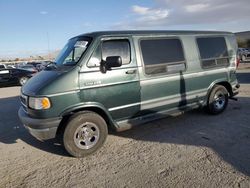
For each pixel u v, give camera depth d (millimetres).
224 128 5562
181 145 4730
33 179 3748
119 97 4688
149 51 5090
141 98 5004
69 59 4699
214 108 6445
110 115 4652
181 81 5621
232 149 4465
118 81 4625
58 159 4383
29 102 4242
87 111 4441
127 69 4738
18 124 6504
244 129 5453
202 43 6066
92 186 3492
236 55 6797
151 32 5234
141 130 5621
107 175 3762
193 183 3430
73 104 4238
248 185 3334
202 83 6070
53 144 5059
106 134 4602
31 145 5066
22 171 4008
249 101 7953
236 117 6320
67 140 4270
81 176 3775
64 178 3740
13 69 15664
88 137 4430
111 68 4543
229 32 6750
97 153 4539
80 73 4270
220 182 3426
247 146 4574
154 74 5137
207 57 6113
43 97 4062
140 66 4918
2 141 5352
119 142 5000
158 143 4875
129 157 4320
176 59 5516
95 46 4445
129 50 4820
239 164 3902
